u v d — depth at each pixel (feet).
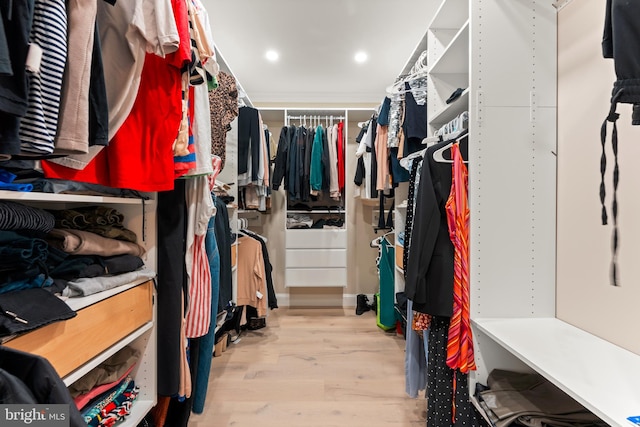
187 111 3.34
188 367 4.21
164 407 4.22
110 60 2.59
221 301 5.73
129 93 2.63
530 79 3.92
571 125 3.73
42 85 1.81
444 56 5.04
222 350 7.31
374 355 7.28
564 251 3.81
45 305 2.35
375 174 8.25
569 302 3.74
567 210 3.77
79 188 3.02
